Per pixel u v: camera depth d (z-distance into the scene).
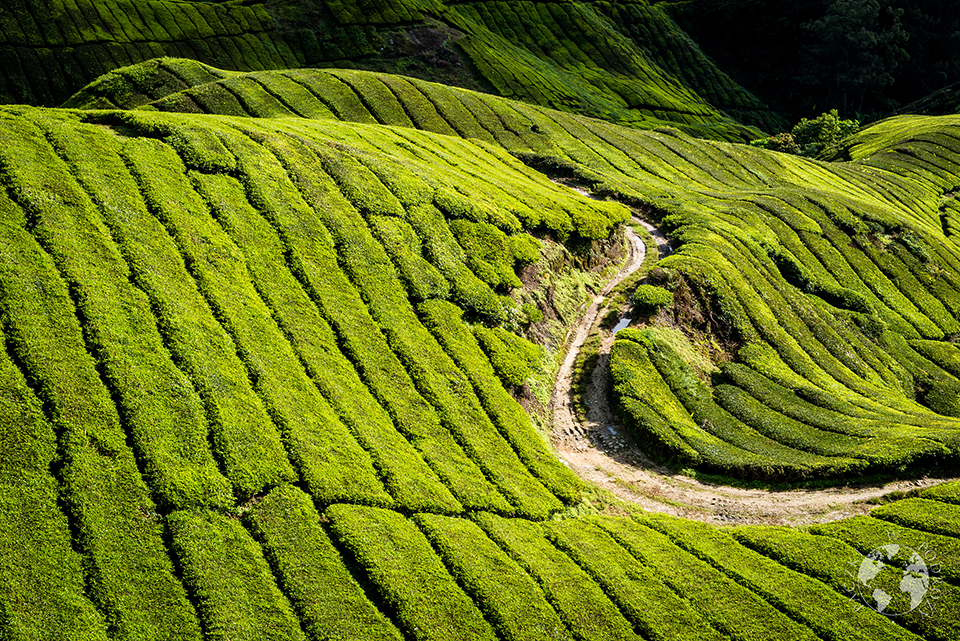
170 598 25.75
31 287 33.03
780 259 69.62
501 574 30.50
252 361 35.66
